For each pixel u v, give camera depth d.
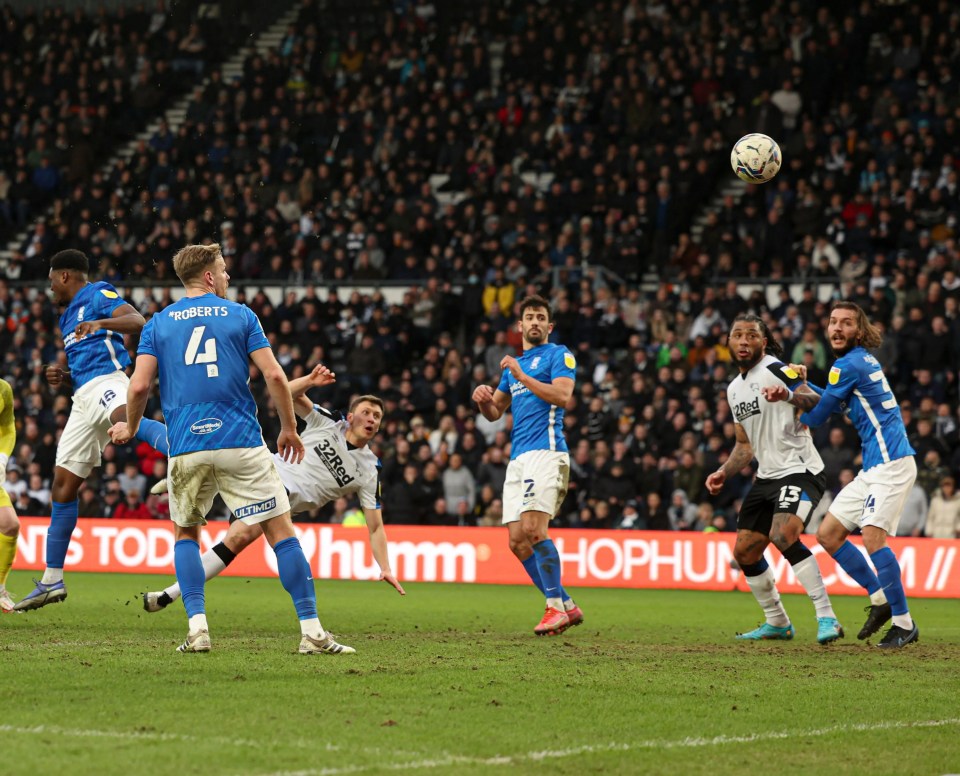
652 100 41.66
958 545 24.23
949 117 38.88
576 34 44.84
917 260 34.81
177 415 11.13
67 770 6.74
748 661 12.30
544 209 38.94
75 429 15.49
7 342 38.44
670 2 44.66
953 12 41.47
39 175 45.12
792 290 35.69
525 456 15.23
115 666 10.55
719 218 38.38
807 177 38.53
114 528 28.31
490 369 34.34
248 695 9.19
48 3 51.78
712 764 7.45
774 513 14.99
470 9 47.88
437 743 7.73
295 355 35.50
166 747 7.36
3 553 15.77
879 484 14.20
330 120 44.25
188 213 41.38
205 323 11.16
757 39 42.47
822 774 7.25
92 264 41.41
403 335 36.38
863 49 41.41
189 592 11.57
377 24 48.06
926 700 9.93
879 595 14.55
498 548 26.72
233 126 44.28
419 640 14.02
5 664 10.67
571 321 34.88
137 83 48.59
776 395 14.29
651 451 29.86
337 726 8.12
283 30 50.66
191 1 50.47
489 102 43.94
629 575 26.27
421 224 39.66
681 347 32.75
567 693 9.77
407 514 29.66
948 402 31.38
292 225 41.22
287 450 11.40
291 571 11.51
